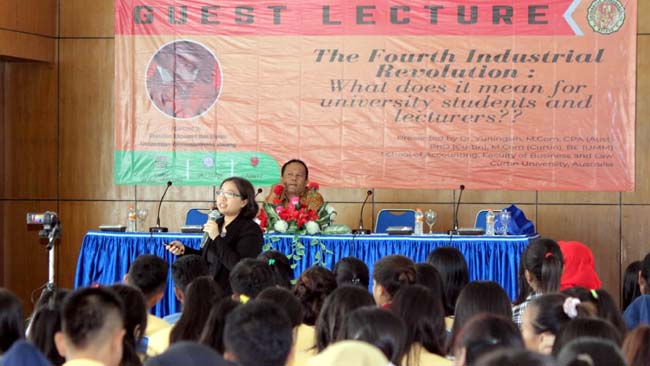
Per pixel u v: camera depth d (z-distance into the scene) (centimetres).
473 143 1055
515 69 1048
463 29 1052
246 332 285
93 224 1099
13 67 1099
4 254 1105
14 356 281
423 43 1055
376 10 1062
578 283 595
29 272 1106
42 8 1079
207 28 1077
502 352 200
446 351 396
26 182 1103
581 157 1046
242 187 647
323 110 1069
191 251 682
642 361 308
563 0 1041
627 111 1040
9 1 1034
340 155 1068
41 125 1099
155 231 873
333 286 494
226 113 1077
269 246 799
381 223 954
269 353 285
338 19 1066
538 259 524
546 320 378
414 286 389
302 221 813
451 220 1068
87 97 1095
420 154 1060
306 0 1067
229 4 1075
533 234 884
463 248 823
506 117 1051
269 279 488
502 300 402
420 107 1059
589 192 1055
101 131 1095
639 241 1055
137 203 1093
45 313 377
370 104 1063
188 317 408
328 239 816
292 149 1072
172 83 1080
